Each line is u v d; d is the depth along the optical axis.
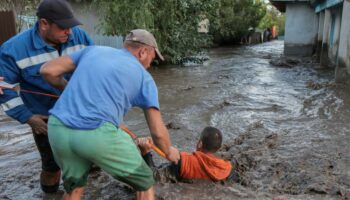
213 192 3.95
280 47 27.81
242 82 11.31
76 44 3.59
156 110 2.82
